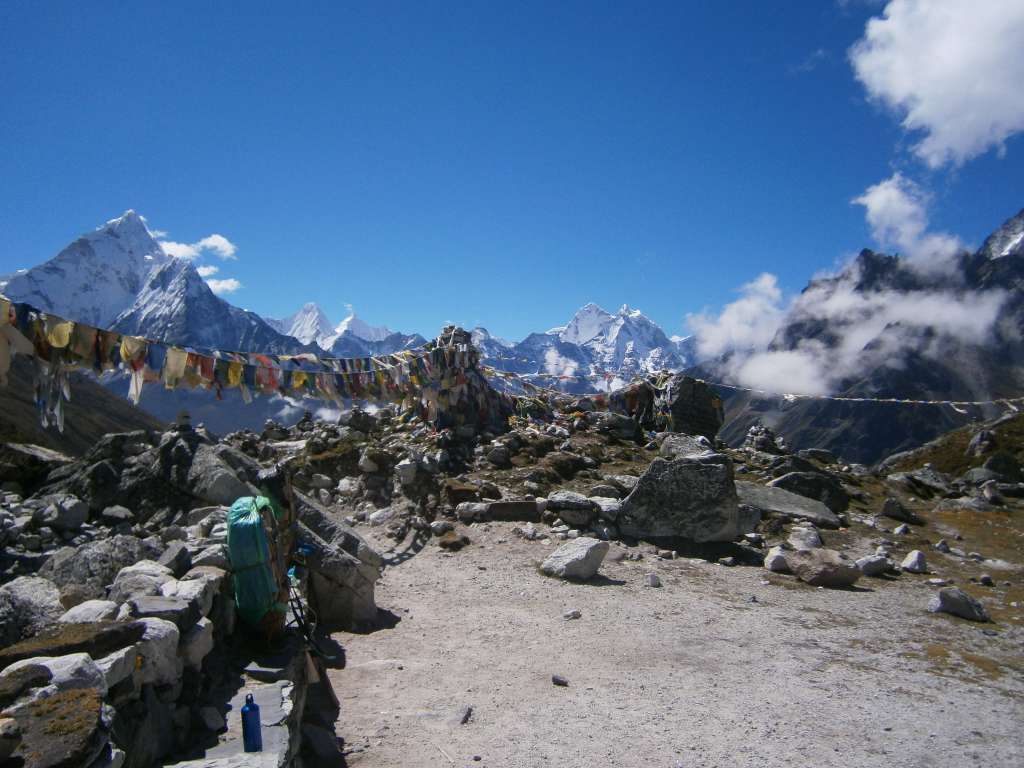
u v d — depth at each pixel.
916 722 7.53
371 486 17.45
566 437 21.67
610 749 6.75
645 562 13.73
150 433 13.88
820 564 12.98
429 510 16.05
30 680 4.32
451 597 11.58
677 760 6.57
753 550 14.77
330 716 7.38
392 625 10.25
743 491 17.67
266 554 7.45
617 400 25.66
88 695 4.18
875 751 6.87
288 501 8.83
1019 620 11.41
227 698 6.23
